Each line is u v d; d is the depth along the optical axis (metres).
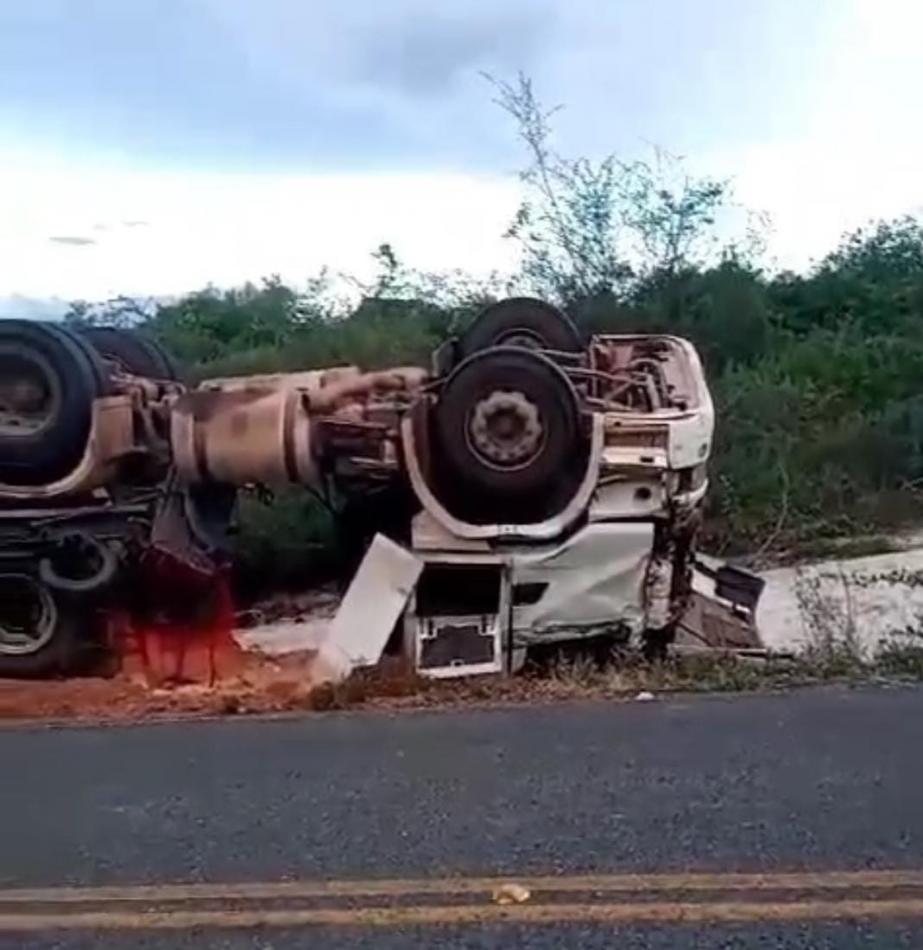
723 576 10.23
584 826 4.61
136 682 8.38
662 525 8.80
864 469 18.61
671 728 6.03
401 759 5.60
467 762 5.51
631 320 19.69
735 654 8.44
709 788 5.02
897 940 3.63
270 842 4.56
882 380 21.47
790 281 27.16
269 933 3.80
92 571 8.88
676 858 4.27
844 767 5.27
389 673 7.84
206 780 5.39
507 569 8.51
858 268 28.42
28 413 8.81
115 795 5.21
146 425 9.07
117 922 3.91
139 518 9.05
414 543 8.58
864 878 4.07
